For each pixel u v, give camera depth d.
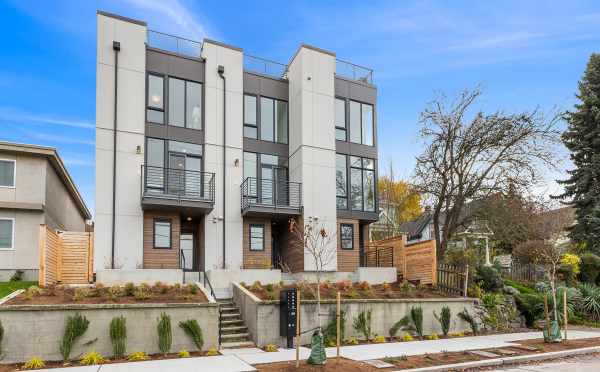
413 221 39.16
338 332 10.07
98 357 10.27
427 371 9.63
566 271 21.66
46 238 13.59
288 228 20.48
